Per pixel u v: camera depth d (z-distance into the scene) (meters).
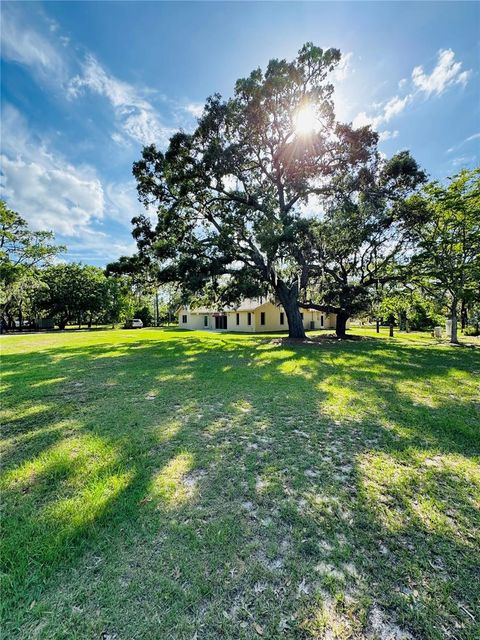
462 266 12.27
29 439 3.31
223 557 1.70
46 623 1.34
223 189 12.28
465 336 17.17
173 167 11.54
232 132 11.41
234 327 24.92
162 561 1.67
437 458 2.83
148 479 2.51
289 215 10.91
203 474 2.59
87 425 3.70
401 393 4.90
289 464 2.75
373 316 16.84
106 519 2.02
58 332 24.34
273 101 10.78
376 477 2.53
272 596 1.47
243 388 5.28
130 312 38.22
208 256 12.21
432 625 1.33
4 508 2.16
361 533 1.90
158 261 13.50
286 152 11.94
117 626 1.32
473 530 1.92
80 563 1.66
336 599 1.45
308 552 1.74
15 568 1.62
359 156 11.44
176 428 3.58
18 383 5.79
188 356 9.23
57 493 2.33
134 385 5.59
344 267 14.86
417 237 13.28
